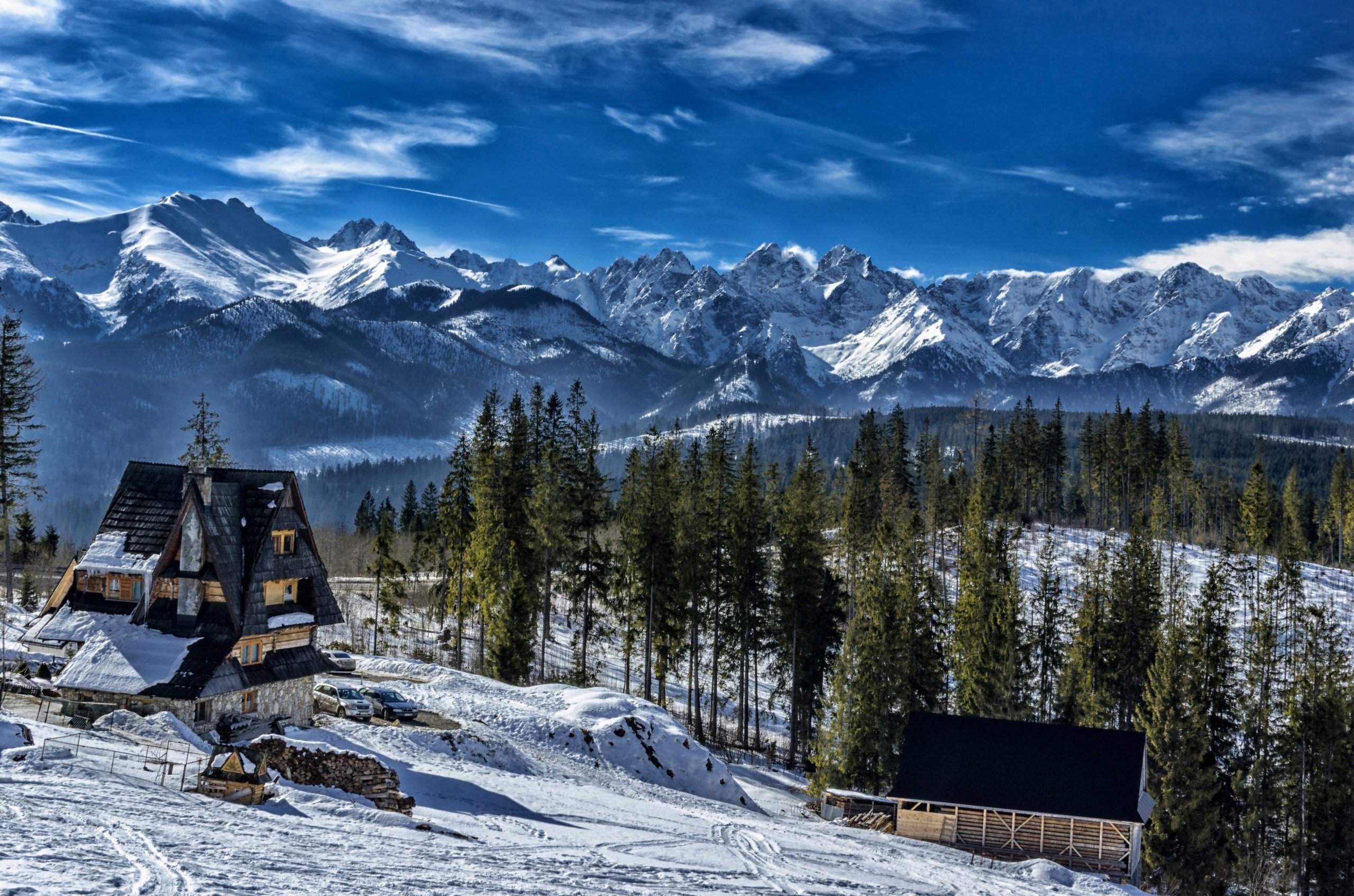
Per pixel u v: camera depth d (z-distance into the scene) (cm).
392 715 4831
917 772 4862
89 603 4272
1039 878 3709
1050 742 4884
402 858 2394
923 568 7156
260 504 4388
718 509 7419
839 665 5866
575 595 7212
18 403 6347
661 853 3111
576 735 5200
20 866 1853
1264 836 5656
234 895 1862
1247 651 7838
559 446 7438
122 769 2973
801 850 3503
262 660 4284
